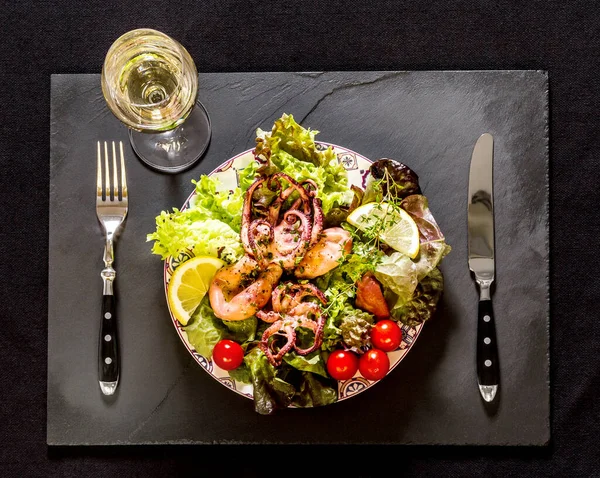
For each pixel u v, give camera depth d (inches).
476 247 25.9
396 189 24.5
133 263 26.0
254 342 24.2
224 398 25.8
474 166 26.2
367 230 23.7
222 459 26.3
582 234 26.8
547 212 26.3
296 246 23.6
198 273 24.0
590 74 27.0
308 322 23.4
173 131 26.3
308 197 24.0
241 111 26.5
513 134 26.5
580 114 27.0
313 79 26.6
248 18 27.0
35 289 26.7
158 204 26.1
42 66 27.0
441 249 24.1
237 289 24.1
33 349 26.6
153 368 25.9
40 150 27.0
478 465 26.1
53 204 26.3
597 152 26.9
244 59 27.0
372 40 27.0
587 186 26.9
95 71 27.0
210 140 26.3
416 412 25.8
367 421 25.7
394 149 26.4
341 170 24.5
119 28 27.1
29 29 27.1
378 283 23.9
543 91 26.6
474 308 25.9
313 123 26.5
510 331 26.1
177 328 24.6
